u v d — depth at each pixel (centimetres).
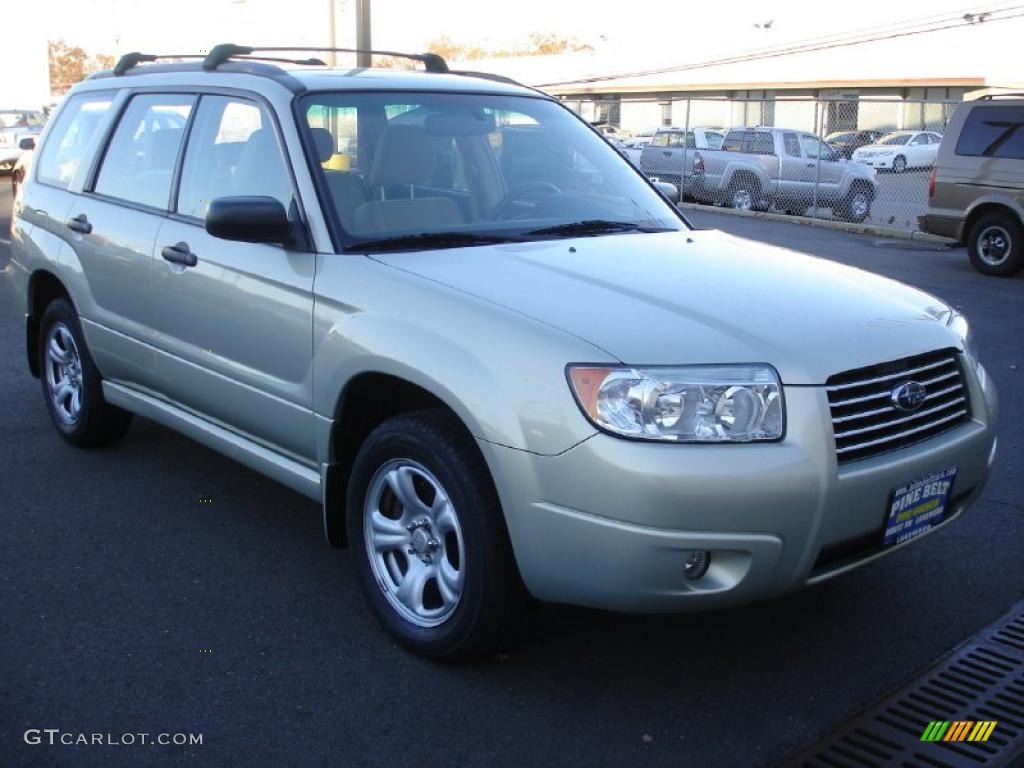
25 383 711
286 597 410
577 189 464
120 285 488
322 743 318
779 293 361
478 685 350
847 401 319
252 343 411
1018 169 1259
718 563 309
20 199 595
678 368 305
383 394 381
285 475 414
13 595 406
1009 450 597
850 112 3988
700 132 2227
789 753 316
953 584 429
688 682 354
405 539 367
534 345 316
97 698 339
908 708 340
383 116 438
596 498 301
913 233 1683
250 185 430
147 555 444
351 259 378
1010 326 968
